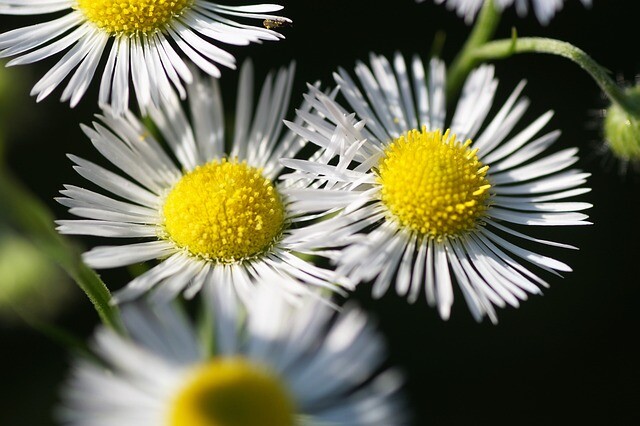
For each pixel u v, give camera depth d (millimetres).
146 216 149
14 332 169
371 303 177
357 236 144
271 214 149
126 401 136
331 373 140
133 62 149
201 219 147
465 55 161
